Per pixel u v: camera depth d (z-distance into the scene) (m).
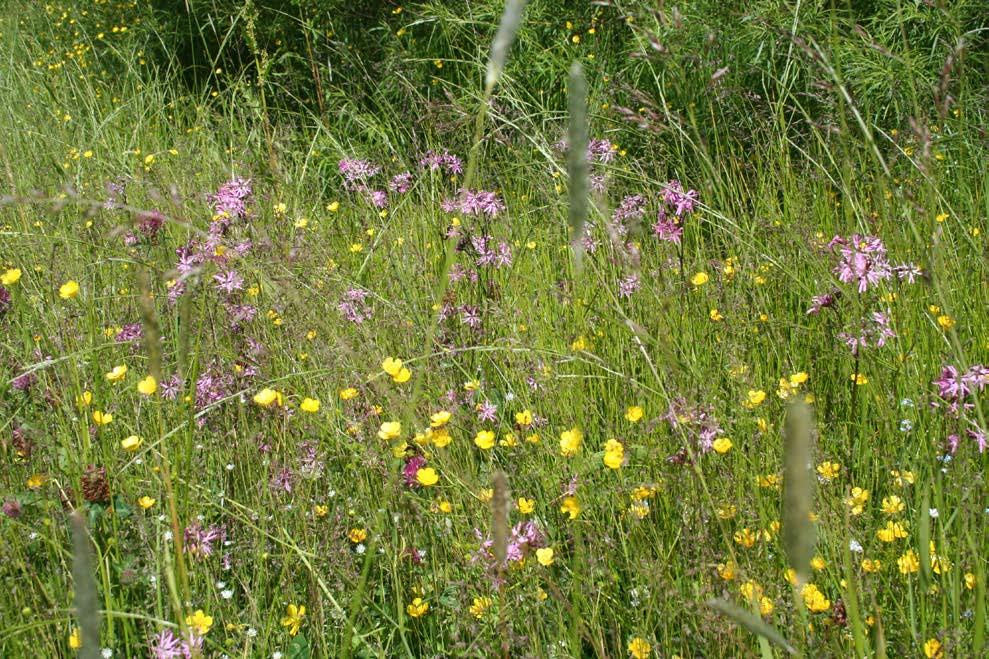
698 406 2.08
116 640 1.89
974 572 1.79
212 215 3.55
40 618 1.80
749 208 4.09
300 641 1.97
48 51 7.46
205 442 2.49
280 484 2.23
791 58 4.45
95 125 5.28
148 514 2.22
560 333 2.88
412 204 4.00
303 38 6.62
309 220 3.79
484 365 2.84
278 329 2.75
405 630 2.01
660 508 2.16
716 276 3.23
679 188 2.88
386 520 2.12
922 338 2.64
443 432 2.16
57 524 2.02
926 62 4.70
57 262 3.20
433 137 4.78
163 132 5.95
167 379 2.58
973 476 1.96
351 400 2.42
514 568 1.86
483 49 5.66
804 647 1.61
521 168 4.38
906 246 2.83
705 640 1.72
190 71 7.26
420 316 2.90
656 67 4.39
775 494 2.04
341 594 2.04
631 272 2.76
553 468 2.25
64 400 2.39
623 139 4.67
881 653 1.49
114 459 2.30
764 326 2.80
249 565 2.21
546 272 3.47
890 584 1.91
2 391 2.42
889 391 2.37
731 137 4.46
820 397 2.52
